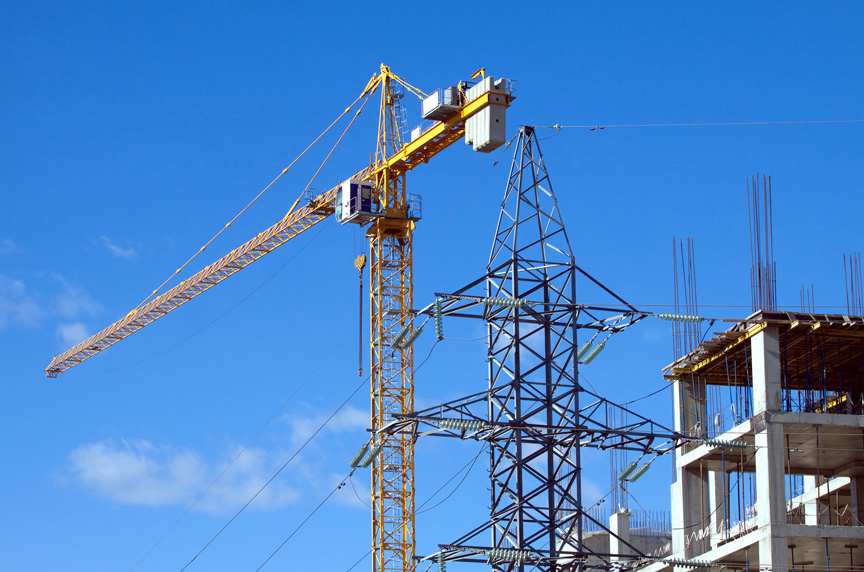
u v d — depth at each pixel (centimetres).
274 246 15000
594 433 5341
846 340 7481
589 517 5412
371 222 12838
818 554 7519
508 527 5300
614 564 5469
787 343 7556
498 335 5572
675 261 8056
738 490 8069
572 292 5588
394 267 12794
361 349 12644
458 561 5266
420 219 12875
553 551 5234
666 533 9538
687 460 8094
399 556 12000
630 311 5631
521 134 5831
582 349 5662
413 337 5612
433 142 12156
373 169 13025
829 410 7969
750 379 8312
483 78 11088
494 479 5397
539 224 5716
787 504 8169
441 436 5438
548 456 5369
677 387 8350
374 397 12450
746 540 7262
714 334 7681
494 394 5456
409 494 12131
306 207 14212
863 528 7038
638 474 5625
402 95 13262
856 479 8012
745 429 7350
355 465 6000
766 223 7619
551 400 5425
